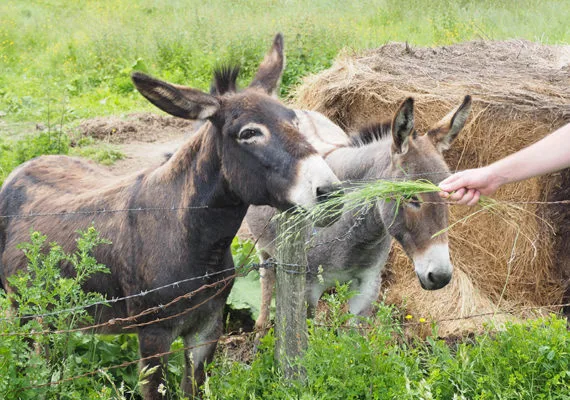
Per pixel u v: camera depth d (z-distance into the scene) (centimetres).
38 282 318
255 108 317
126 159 770
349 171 428
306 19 1162
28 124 844
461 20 1234
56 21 1494
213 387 346
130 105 977
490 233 512
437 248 362
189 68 1110
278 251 338
